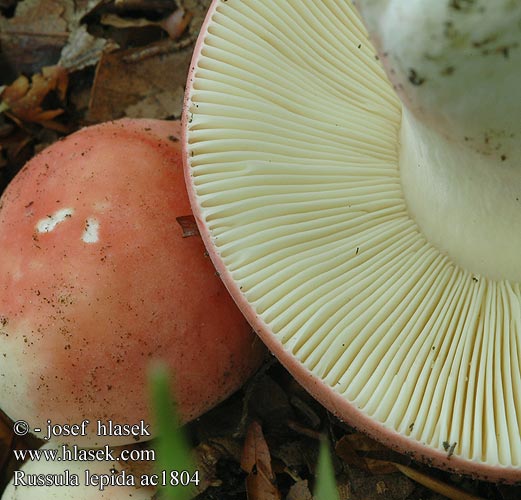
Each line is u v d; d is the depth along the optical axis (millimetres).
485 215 138
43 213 167
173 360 164
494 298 143
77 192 167
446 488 179
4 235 169
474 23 105
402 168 152
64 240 162
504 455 128
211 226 146
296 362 138
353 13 156
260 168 148
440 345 141
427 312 143
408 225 151
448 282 146
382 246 148
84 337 159
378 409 132
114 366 161
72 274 160
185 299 164
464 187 136
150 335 161
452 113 115
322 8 154
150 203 167
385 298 142
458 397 134
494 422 133
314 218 149
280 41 152
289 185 150
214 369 170
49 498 180
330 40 156
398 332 141
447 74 110
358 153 156
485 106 114
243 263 144
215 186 146
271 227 147
